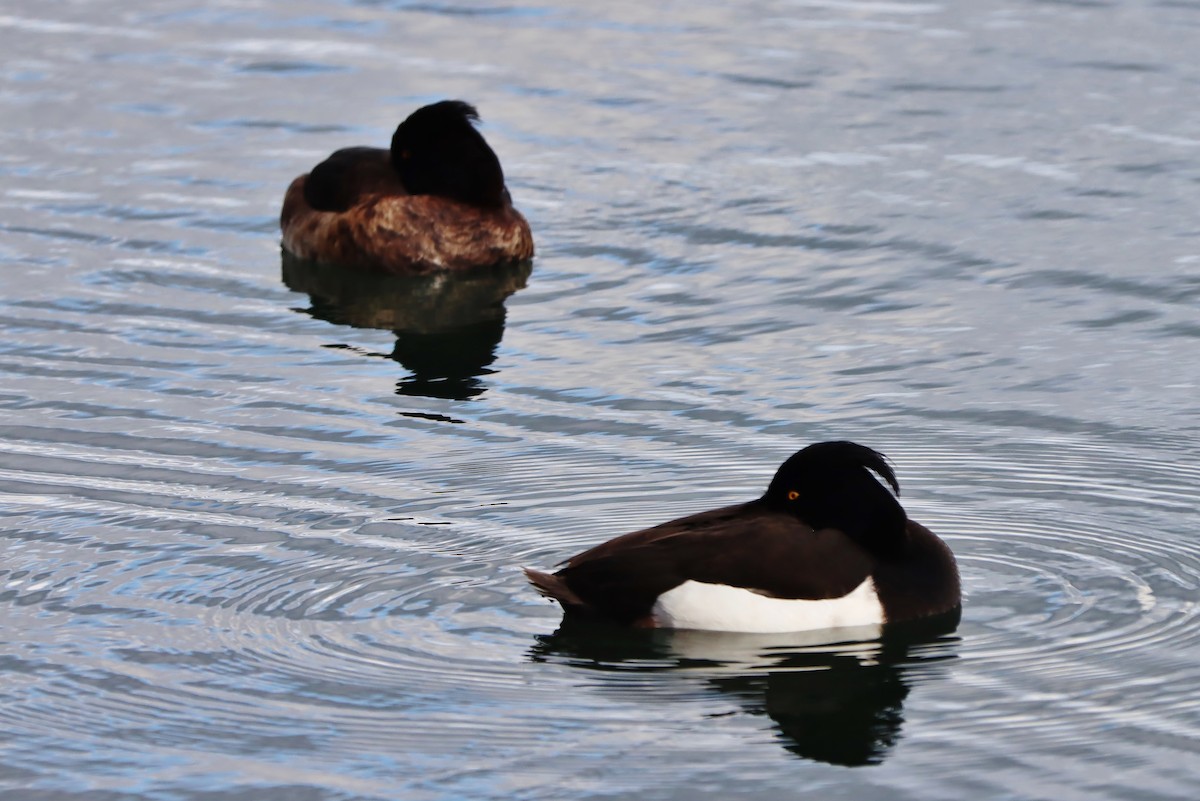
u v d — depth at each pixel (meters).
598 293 18.33
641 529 12.22
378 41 27.05
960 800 9.48
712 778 9.73
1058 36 26.47
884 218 19.98
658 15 28.16
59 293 18.12
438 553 12.30
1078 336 16.77
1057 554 12.29
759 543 11.22
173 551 12.32
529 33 27.33
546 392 15.64
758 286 18.25
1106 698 10.43
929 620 11.34
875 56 25.83
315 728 10.13
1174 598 11.61
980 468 13.79
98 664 10.78
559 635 11.19
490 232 19.31
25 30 27.69
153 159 22.34
